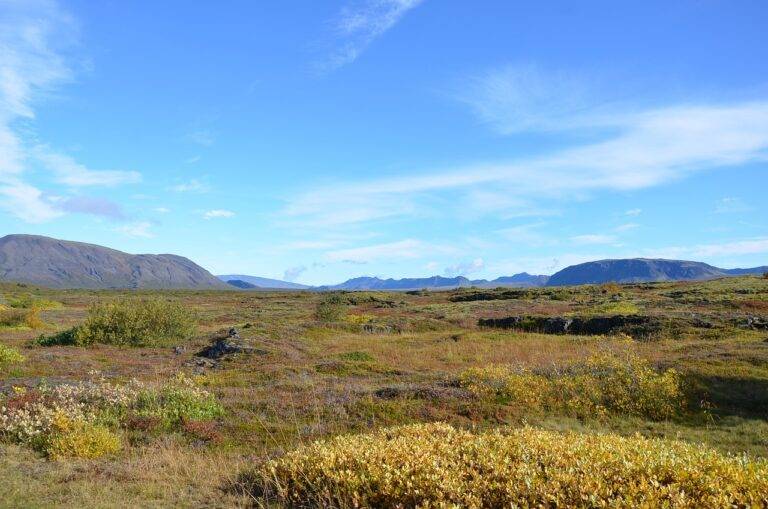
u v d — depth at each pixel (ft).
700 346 78.48
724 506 19.56
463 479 24.41
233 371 72.43
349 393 54.75
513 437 30.86
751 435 42.32
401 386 57.06
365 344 102.99
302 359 84.43
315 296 358.43
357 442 30.63
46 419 39.40
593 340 98.94
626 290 212.23
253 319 173.06
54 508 24.72
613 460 24.70
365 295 291.58
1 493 26.53
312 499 25.55
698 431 44.47
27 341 109.91
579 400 51.93
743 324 98.48
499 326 132.05
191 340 108.58
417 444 29.32
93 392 47.80
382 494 23.89
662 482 22.48
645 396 51.37
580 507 20.74
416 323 135.13
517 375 57.72
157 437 39.99
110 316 107.65
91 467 32.12
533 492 21.83
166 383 55.11
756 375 56.90
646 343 89.76
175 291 536.42
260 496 27.14
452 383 60.54
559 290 226.79
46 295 386.32
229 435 41.83
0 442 37.65
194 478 30.48
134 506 25.48
